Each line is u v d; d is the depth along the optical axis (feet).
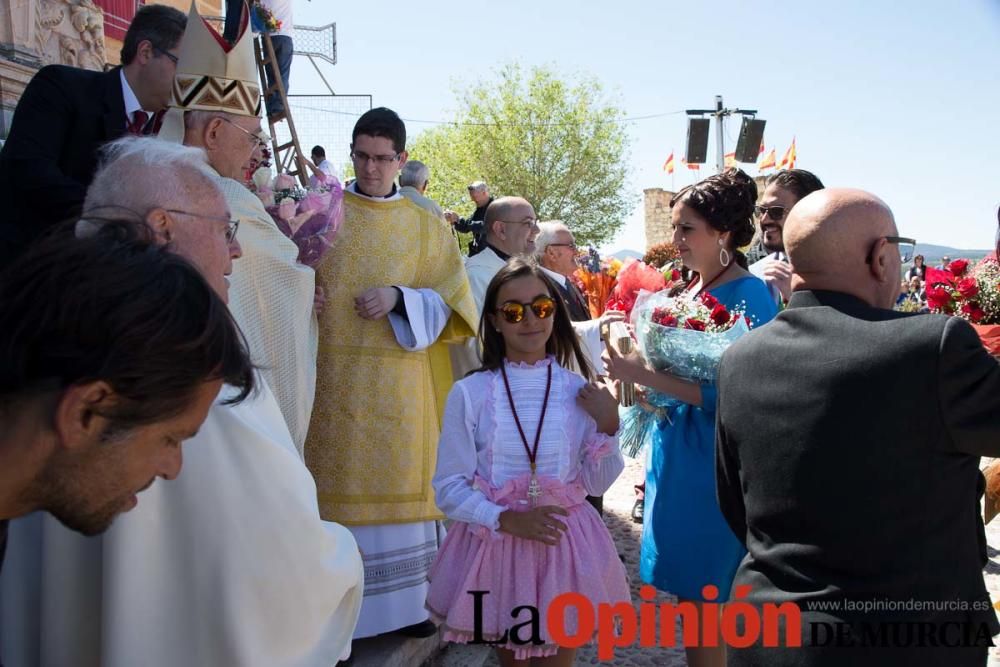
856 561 5.75
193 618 5.43
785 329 6.45
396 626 11.65
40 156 9.14
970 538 5.82
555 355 9.87
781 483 6.09
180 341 3.41
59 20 17.66
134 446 3.61
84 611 5.66
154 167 5.74
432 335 11.98
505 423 8.83
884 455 5.69
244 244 8.97
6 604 5.81
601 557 8.82
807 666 5.74
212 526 5.40
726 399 6.72
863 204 6.38
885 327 5.92
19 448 3.44
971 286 11.25
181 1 30.50
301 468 5.83
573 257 17.02
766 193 12.94
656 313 9.44
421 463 12.03
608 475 8.91
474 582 8.53
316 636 5.84
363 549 11.62
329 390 11.75
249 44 8.91
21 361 3.29
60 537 5.62
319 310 11.55
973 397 5.55
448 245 12.77
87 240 3.50
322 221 10.89
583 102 103.14
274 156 12.10
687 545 9.37
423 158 107.76
